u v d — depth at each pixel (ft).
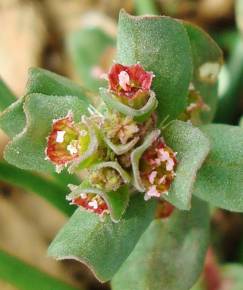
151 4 0.34
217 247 0.32
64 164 0.19
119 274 0.23
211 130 0.20
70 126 0.19
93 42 0.32
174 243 0.23
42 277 0.26
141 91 0.19
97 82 0.30
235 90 0.33
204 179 0.20
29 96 0.19
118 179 0.19
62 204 0.27
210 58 0.24
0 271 0.25
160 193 0.19
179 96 0.21
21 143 0.19
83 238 0.20
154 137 0.19
